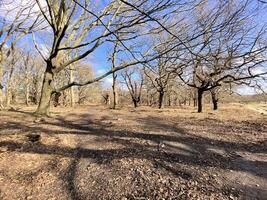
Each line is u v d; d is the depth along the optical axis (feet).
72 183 18.43
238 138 33.65
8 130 35.29
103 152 25.68
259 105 150.82
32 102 191.93
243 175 20.17
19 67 178.19
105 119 50.83
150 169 20.79
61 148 27.27
